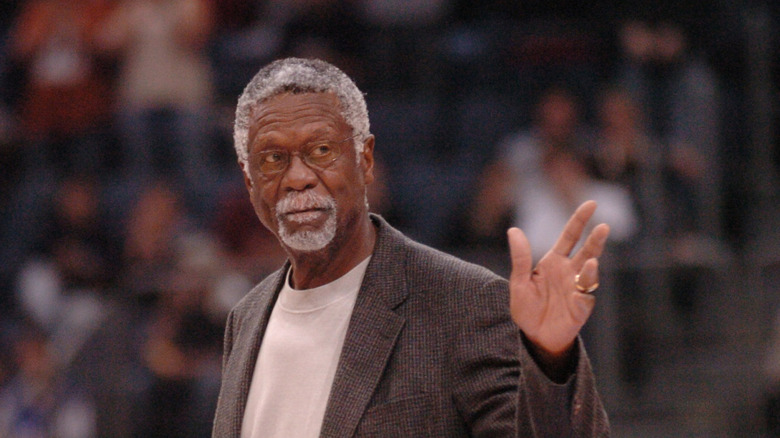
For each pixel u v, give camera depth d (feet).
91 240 62.95
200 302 49.26
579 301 15.07
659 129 59.00
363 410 16.78
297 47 70.38
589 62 70.90
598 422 15.28
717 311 50.60
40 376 51.31
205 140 68.03
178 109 66.54
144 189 65.41
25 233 67.92
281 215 17.43
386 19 71.92
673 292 50.44
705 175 57.47
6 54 78.89
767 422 48.21
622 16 68.18
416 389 16.81
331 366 17.76
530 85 71.51
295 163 17.37
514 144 57.16
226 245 56.08
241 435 18.48
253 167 17.78
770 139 65.92
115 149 69.46
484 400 16.38
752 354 49.83
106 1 69.56
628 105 54.19
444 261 17.97
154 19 66.80
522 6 73.82
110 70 69.56
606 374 48.88
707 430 48.14
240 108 18.12
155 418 47.96
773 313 50.57
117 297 50.72
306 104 17.42
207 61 70.44
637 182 53.36
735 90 66.33
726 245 60.23
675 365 49.60
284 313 18.71
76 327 51.55
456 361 16.80
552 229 51.29
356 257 18.29
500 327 16.80
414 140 70.79
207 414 47.47
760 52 66.08
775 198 63.46
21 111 74.43
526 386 15.17
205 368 48.39
